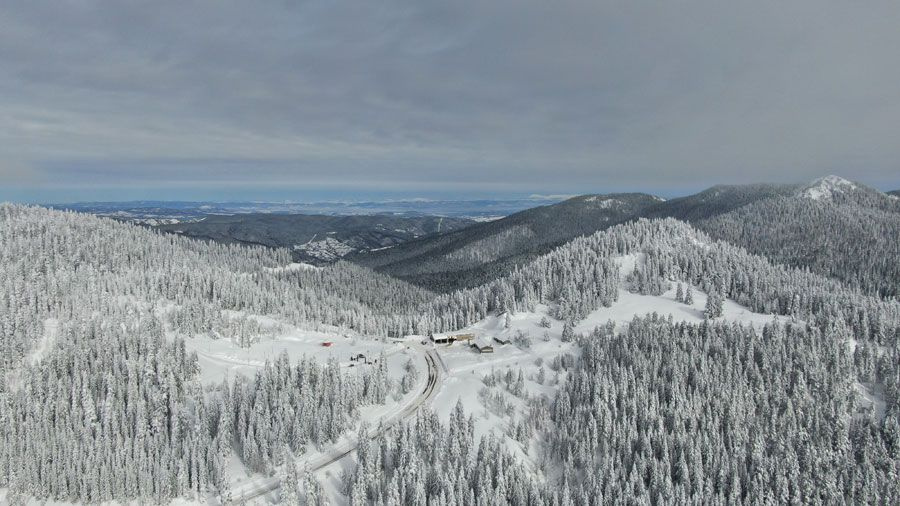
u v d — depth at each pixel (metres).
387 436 123.06
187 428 120.56
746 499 110.50
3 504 102.44
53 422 121.19
